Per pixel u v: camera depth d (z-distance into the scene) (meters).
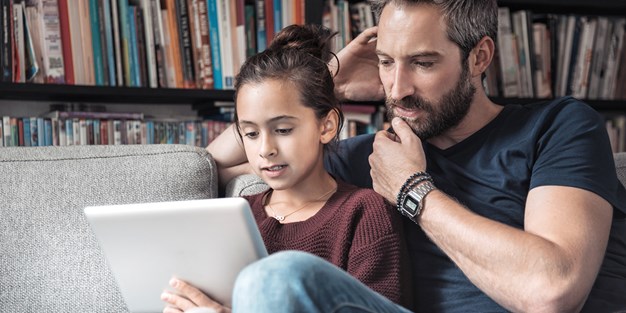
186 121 2.64
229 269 1.26
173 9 2.55
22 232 1.61
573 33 3.02
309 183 1.58
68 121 2.49
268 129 1.52
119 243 1.28
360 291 1.11
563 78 3.02
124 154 1.71
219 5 2.59
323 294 1.06
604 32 3.06
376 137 1.59
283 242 1.54
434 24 1.53
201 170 1.71
